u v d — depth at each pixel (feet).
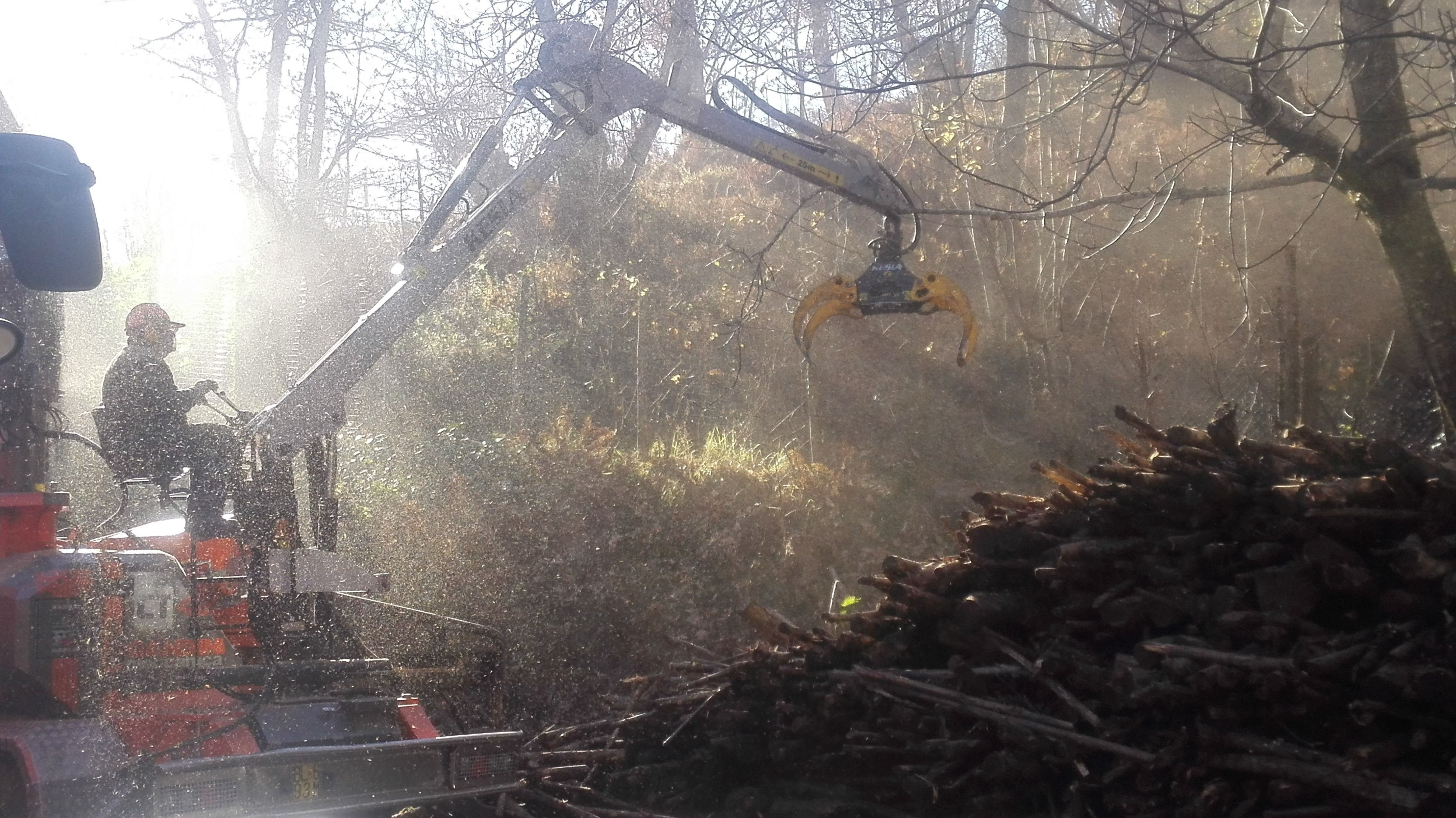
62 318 19.69
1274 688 13.67
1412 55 27.99
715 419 45.09
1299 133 27.09
